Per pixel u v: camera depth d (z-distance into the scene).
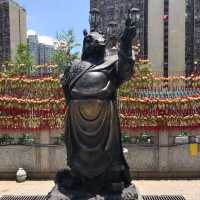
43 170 15.14
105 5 43.59
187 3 56.75
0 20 48.06
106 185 8.27
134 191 8.24
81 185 8.34
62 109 14.95
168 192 12.88
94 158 8.02
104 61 8.25
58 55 23.52
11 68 16.86
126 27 7.73
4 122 15.02
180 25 51.38
